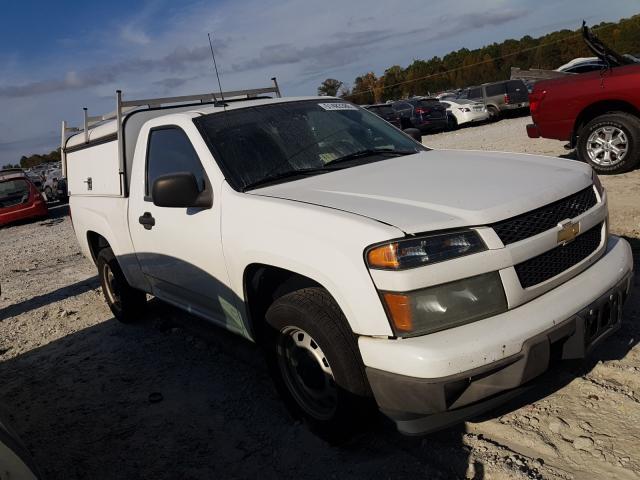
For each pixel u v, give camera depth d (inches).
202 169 141.6
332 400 116.0
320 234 107.0
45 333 226.7
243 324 136.2
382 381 98.6
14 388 177.9
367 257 98.8
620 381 121.6
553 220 107.6
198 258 142.6
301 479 111.3
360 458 113.8
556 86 319.0
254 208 123.3
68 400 162.7
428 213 102.3
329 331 107.1
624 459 100.0
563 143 435.2
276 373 127.0
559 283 106.4
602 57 300.0
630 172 302.2
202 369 166.1
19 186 694.5
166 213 153.2
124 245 183.3
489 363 93.4
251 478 114.5
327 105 168.4
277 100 165.9
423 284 94.7
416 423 101.3
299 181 132.7
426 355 92.4
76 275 326.0
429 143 697.0
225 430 133.0
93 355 193.0
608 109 305.6
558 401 118.8
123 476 122.7
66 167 237.5
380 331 98.7
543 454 104.7
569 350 102.7
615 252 119.8
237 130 146.7
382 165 138.3
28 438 145.1
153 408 148.8
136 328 211.0
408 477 105.6
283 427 129.2
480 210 101.3
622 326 142.9
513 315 98.1
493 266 97.8
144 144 166.6
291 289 123.1
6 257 446.3
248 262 124.0
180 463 123.6
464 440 112.6
